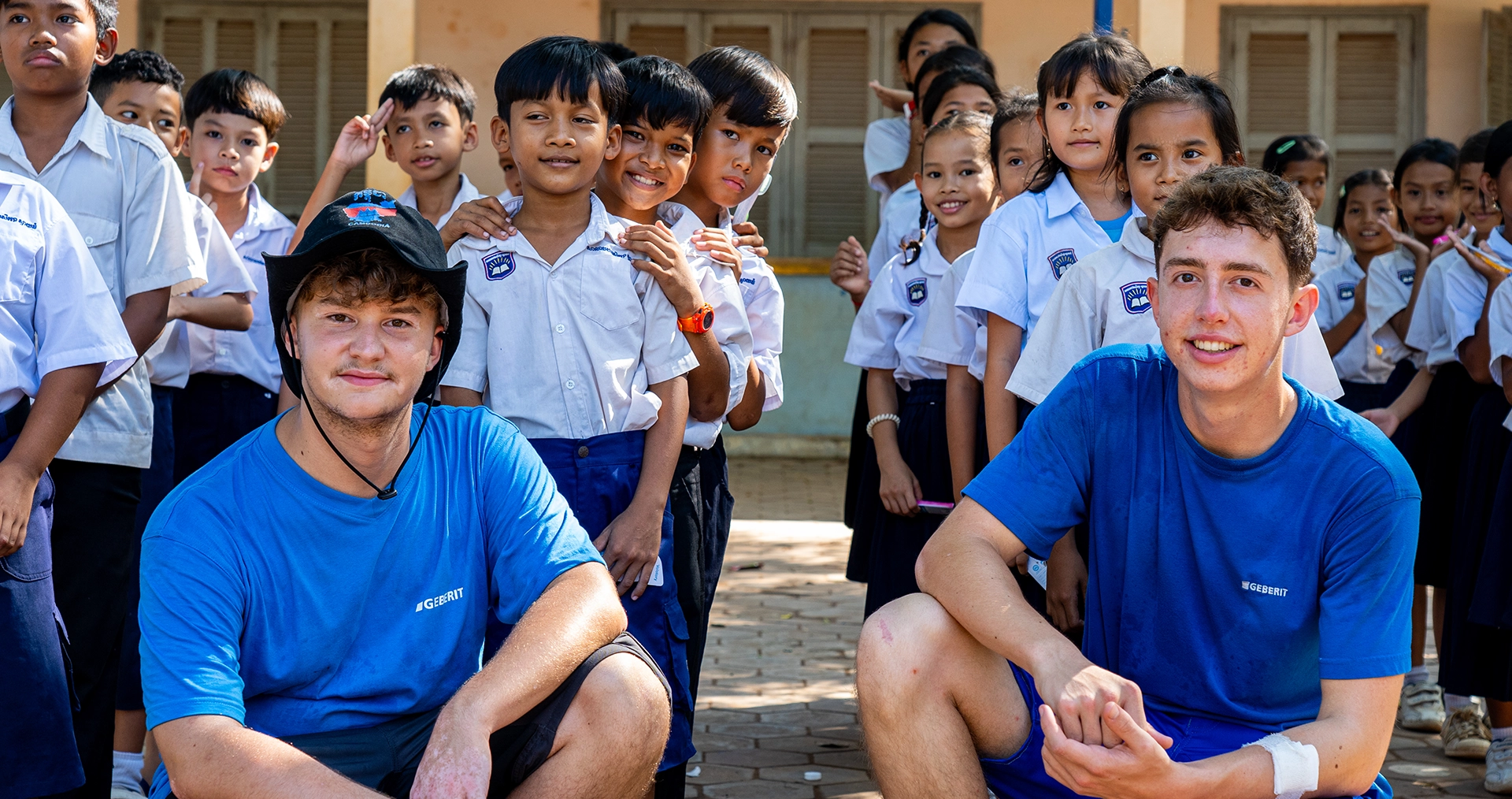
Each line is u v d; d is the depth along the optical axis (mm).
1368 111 9414
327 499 2035
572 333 2654
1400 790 3270
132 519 2973
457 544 2145
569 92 2645
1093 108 3033
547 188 2668
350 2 9391
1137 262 2787
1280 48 9445
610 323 2658
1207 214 2012
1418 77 9344
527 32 9508
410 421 2137
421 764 1896
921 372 3539
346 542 2045
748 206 3332
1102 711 1938
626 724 2049
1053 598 2775
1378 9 9344
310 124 9438
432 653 2107
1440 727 3816
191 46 9398
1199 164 2756
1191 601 2154
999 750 2199
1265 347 1990
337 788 1832
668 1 9555
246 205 4062
